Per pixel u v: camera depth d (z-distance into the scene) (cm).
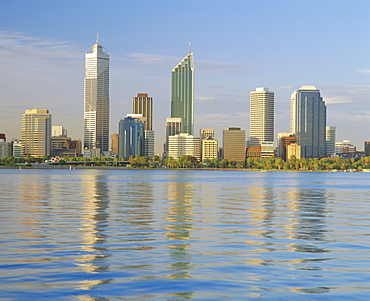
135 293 2169
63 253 3030
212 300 2086
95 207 6419
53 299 2077
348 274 2528
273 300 2089
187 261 2812
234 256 2975
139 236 3772
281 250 3194
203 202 7525
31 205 6675
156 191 10950
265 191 11631
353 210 6316
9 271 2536
